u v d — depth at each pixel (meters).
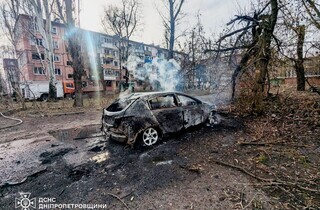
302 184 2.75
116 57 40.56
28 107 12.83
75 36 12.62
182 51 15.84
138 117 4.48
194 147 4.41
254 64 6.88
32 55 28.73
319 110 6.50
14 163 3.96
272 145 4.31
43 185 3.08
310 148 4.05
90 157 4.15
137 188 2.87
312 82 12.24
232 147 4.31
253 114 6.97
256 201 2.42
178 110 5.18
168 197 2.60
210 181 2.95
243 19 7.75
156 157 3.96
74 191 2.88
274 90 11.96
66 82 26.41
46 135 6.14
